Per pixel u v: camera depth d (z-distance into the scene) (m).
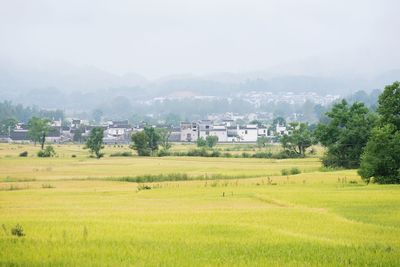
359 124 131.25
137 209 58.16
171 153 177.75
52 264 30.14
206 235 39.97
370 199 64.50
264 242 37.16
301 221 47.75
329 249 34.81
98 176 108.56
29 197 73.31
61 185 93.12
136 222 46.41
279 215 51.84
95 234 39.88
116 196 74.94
